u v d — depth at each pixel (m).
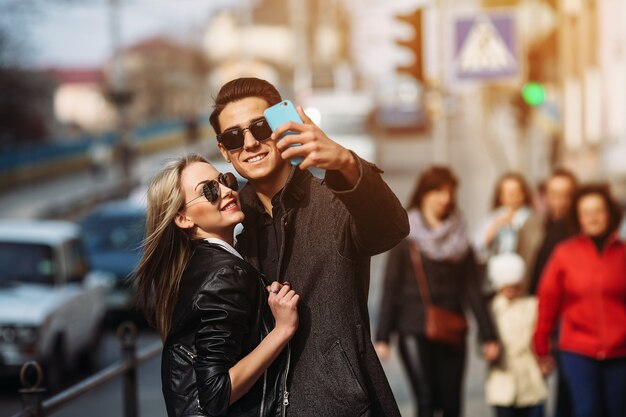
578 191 8.20
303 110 4.14
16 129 61.78
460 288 8.85
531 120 27.72
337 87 61.12
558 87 27.45
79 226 20.34
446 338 8.70
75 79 121.12
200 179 4.51
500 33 16.77
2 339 13.79
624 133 18.97
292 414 4.29
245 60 76.62
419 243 8.79
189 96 111.00
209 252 4.40
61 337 14.47
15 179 52.34
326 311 4.34
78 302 15.17
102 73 114.75
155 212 4.55
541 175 29.48
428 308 8.73
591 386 8.08
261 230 4.56
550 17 30.23
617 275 8.04
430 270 8.76
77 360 15.88
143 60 109.44
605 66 21.41
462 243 8.81
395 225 4.17
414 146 61.31
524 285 9.95
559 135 26.81
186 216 4.53
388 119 67.62
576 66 26.19
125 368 7.98
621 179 18.95
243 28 77.06
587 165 23.83
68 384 14.88
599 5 22.12
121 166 55.94
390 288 8.80
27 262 15.11
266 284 4.46
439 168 8.91
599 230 8.11
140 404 12.08
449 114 21.48
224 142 4.50
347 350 4.31
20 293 14.54
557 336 9.23
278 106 4.13
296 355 4.34
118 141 62.62
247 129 4.46
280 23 122.88
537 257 9.85
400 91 68.06
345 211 4.32
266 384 4.30
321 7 97.75
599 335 8.03
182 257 4.58
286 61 122.50
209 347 4.23
